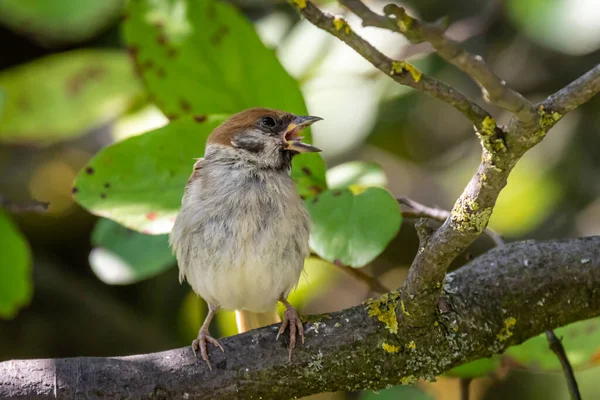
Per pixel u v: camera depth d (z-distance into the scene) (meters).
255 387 6.52
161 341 12.04
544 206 12.62
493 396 11.91
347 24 4.67
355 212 6.85
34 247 12.57
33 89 10.09
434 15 12.03
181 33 8.05
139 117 10.20
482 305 6.72
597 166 12.41
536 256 6.96
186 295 12.57
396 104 12.49
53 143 12.66
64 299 12.11
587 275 6.86
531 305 6.80
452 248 5.55
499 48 12.18
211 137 7.77
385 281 12.59
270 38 11.03
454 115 13.12
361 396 8.60
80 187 7.52
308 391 6.61
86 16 10.02
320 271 11.32
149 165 7.60
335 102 11.20
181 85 8.16
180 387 6.44
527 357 7.78
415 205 7.47
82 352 11.94
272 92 8.12
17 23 10.11
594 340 7.72
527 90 12.15
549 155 12.75
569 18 9.17
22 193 12.77
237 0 12.02
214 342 6.63
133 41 8.12
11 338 11.80
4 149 12.95
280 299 7.77
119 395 6.33
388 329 6.55
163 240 8.14
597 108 12.38
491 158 5.05
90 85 10.14
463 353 6.61
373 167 7.90
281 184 7.54
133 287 12.63
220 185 7.54
